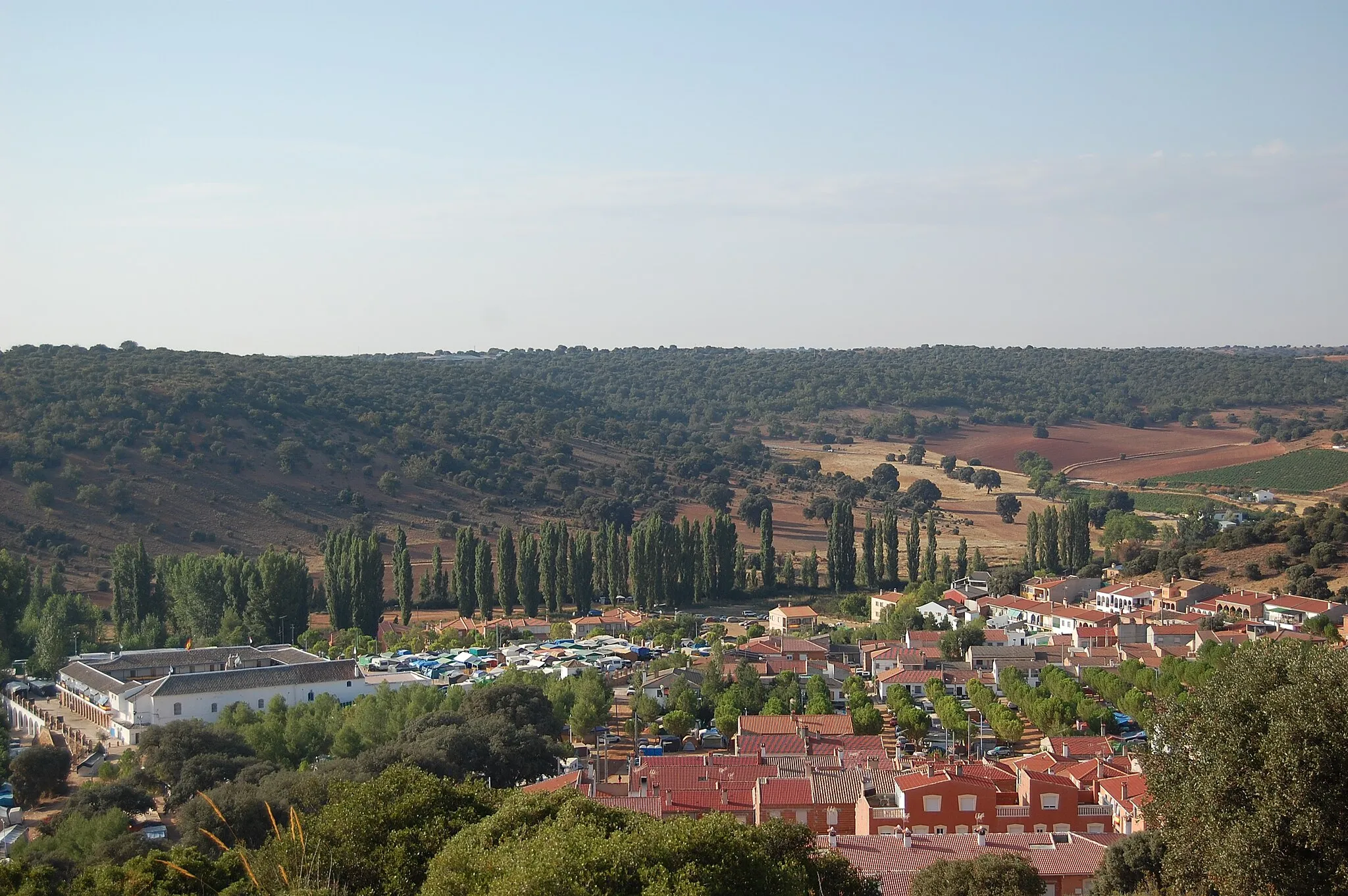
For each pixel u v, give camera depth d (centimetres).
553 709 13650
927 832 8694
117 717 14650
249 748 12450
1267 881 4550
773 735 11456
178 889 6372
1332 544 19975
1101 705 13588
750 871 5444
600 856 5256
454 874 5522
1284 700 4706
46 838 9956
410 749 11012
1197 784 4916
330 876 6181
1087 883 7238
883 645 18338
